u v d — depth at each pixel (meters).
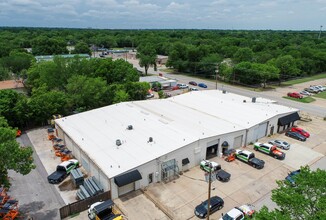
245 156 40.75
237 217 27.39
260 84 98.31
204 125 45.94
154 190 33.75
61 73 70.88
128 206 30.78
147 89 74.81
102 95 63.12
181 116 50.41
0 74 91.25
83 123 46.75
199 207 29.47
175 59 122.81
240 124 47.19
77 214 29.61
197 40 184.75
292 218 19.36
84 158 37.94
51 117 57.16
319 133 53.34
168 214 29.30
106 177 31.50
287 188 21.14
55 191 33.88
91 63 77.69
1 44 131.12
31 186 34.88
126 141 39.25
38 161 41.28
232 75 98.88
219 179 36.09
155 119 47.81
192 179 36.28
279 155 41.91
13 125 52.94
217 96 65.31
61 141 46.78
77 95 60.38
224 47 146.38
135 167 32.53
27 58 100.00
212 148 42.56
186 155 38.06
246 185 35.16
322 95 85.19
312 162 41.56
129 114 50.47
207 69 110.44
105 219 27.33
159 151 35.84
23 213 29.73
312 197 20.55
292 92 86.81
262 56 116.44
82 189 32.22
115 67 79.94
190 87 92.56
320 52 125.06
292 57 110.69
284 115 53.22
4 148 25.94
